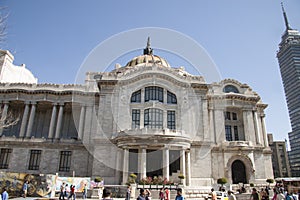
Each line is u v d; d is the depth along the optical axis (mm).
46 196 31953
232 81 62000
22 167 51844
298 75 165250
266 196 21031
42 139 54062
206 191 35625
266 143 61156
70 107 61031
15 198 30094
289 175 115875
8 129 58875
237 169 53688
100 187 35094
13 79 67125
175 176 43156
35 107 58438
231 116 61594
